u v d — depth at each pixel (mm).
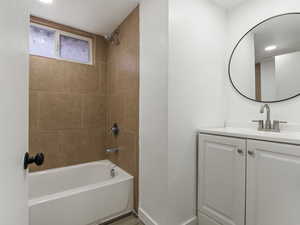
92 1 1607
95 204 1484
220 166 1239
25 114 605
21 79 556
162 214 1327
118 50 2053
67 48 2150
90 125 2244
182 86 1353
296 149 864
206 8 1517
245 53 1540
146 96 1525
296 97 1245
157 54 1377
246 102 1530
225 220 1196
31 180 1787
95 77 2277
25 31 595
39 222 1229
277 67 1343
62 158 2045
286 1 1307
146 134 1529
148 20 1491
